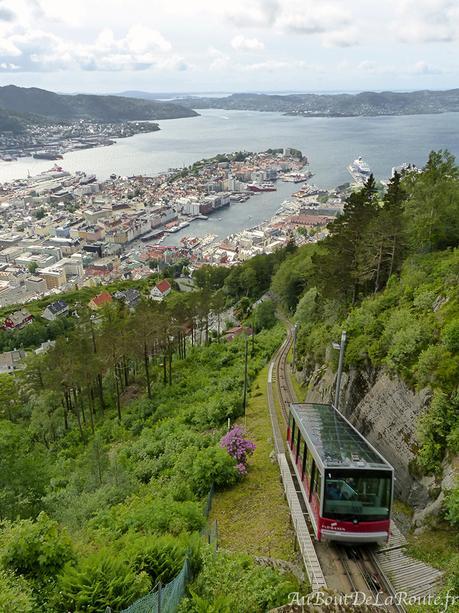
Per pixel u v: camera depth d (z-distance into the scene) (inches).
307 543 951.0
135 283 7460.6
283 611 679.7
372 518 907.4
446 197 1994.3
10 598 593.0
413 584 825.5
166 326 2783.0
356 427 1339.8
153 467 1640.0
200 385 2652.6
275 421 1847.9
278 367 2566.4
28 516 1235.9
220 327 4606.3
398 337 1237.1
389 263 2187.5
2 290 7529.5
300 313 2878.9
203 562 767.1
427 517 945.5
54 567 706.2
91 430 2541.8
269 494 1259.2
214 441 1729.8
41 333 5639.8
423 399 1077.1
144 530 1006.4
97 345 2694.4
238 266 5930.1
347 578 858.8
